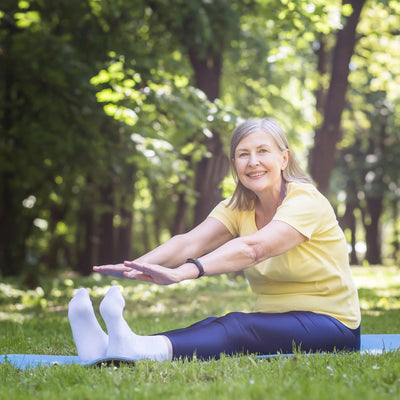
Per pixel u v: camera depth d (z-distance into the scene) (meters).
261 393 2.74
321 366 3.31
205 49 13.45
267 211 4.00
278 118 19.42
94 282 16.56
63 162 14.42
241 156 3.89
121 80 10.63
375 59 19.14
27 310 10.06
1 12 12.47
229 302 10.49
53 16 12.61
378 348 4.46
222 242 4.14
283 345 3.73
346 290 3.90
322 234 3.82
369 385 2.94
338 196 33.09
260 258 3.54
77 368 3.35
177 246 3.93
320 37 19.27
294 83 21.83
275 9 12.09
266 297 4.00
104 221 23.25
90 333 3.53
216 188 15.53
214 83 15.79
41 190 18.80
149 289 13.85
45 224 28.55
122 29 11.98
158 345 3.47
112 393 2.87
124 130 11.76
